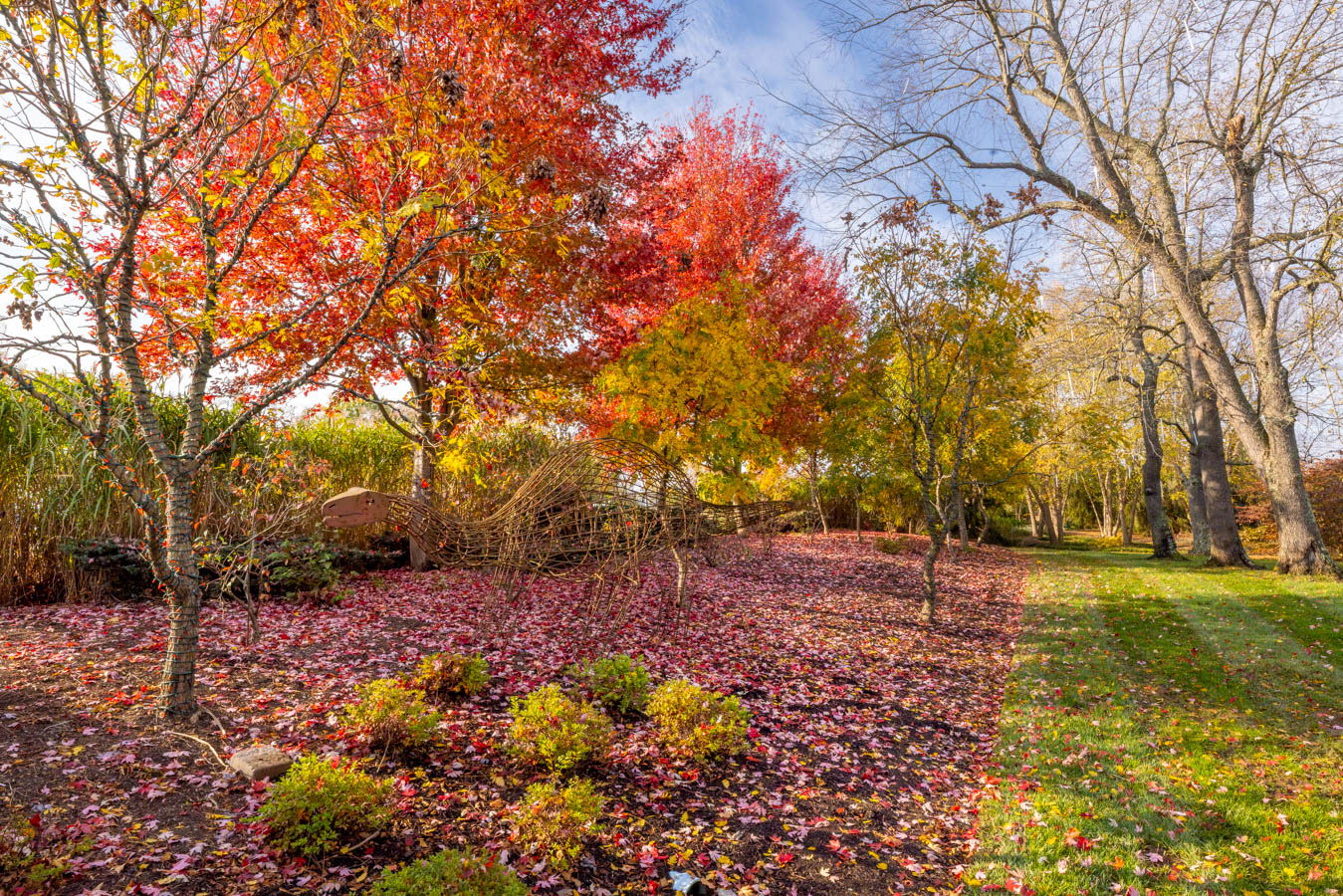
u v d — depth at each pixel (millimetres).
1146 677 7145
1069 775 4719
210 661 5383
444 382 7918
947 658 7980
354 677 5344
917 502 21172
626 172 9594
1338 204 12008
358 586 8867
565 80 7973
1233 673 7184
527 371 9242
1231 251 13336
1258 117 12664
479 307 7879
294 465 7605
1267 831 3854
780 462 17156
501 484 9578
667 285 12383
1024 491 23312
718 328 8734
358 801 3201
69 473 7340
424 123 5527
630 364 8445
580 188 8359
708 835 3723
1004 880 3363
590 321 9945
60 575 7160
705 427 8594
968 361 9508
